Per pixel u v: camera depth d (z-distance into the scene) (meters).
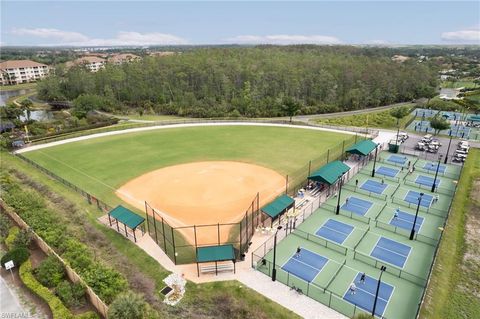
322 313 24.91
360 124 92.06
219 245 30.72
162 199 43.34
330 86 127.50
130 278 28.20
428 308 24.91
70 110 119.56
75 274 26.53
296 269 30.12
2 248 32.91
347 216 39.84
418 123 93.69
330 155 61.41
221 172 52.84
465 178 51.00
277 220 38.28
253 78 133.12
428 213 40.78
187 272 29.34
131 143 71.75
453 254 32.31
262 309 25.16
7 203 39.50
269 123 91.75
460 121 94.44
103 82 140.25
